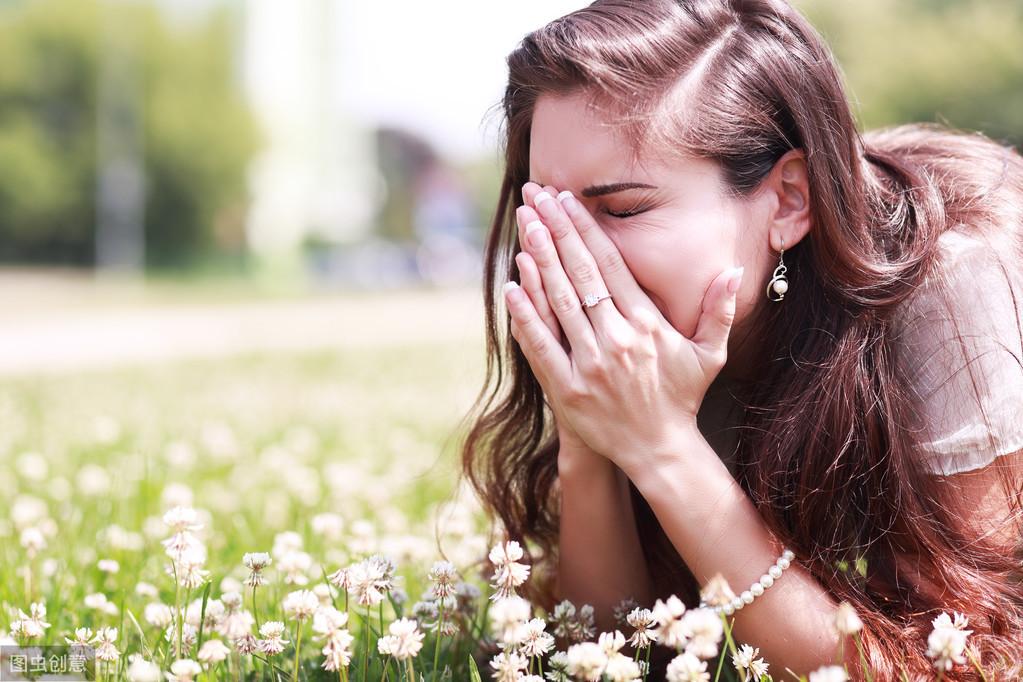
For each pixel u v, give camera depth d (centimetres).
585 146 157
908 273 166
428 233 4644
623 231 159
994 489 162
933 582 162
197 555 161
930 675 149
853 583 164
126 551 232
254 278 3416
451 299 2272
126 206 3177
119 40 3472
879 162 191
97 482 305
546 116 161
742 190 160
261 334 1318
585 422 160
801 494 162
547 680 147
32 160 3425
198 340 1225
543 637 150
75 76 3456
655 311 158
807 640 153
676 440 157
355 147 3653
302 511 285
